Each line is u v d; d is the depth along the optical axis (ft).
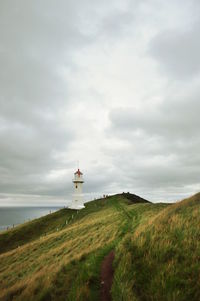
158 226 46.80
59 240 112.78
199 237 35.53
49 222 237.25
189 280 26.04
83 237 88.33
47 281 35.70
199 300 23.26
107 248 51.13
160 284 26.58
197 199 61.05
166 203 132.46
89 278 32.96
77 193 286.87
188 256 30.55
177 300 23.59
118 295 26.09
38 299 31.14
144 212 107.04
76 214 244.42
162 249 34.42
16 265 92.43
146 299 25.50
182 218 46.37
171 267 28.96
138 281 29.27
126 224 86.79
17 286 40.63
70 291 30.50
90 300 27.48
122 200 267.18
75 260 45.55
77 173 287.07
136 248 39.86
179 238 36.96
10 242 193.77
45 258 78.74
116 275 31.27
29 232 212.02
